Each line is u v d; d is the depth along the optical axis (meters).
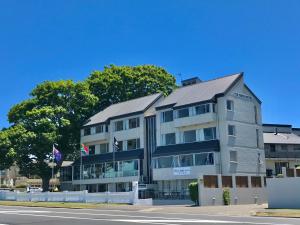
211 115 52.66
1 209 36.19
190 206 37.75
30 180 120.38
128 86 75.62
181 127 55.91
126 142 63.62
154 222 20.66
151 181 58.94
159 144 58.19
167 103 58.28
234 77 55.88
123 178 61.84
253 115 56.81
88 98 71.06
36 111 66.69
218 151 51.72
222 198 40.28
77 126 70.81
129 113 63.19
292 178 31.98
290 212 26.73
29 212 31.03
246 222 20.39
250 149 54.88
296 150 69.06
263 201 45.00
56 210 34.25
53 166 63.69
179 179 54.12
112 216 25.98
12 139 65.50
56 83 70.31
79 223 20.89
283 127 75.81
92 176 67.38
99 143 68.44
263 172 56.19
